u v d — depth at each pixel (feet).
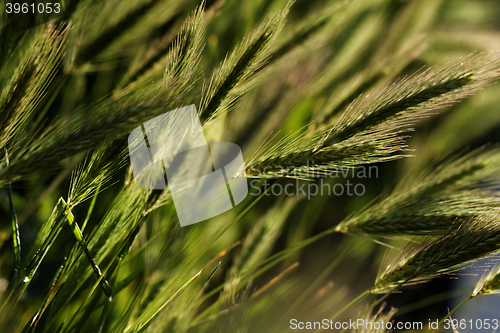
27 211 1.92
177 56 1.82
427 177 1.97
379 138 1.83
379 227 1.95
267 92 2.14
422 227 1.92
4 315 1.81
